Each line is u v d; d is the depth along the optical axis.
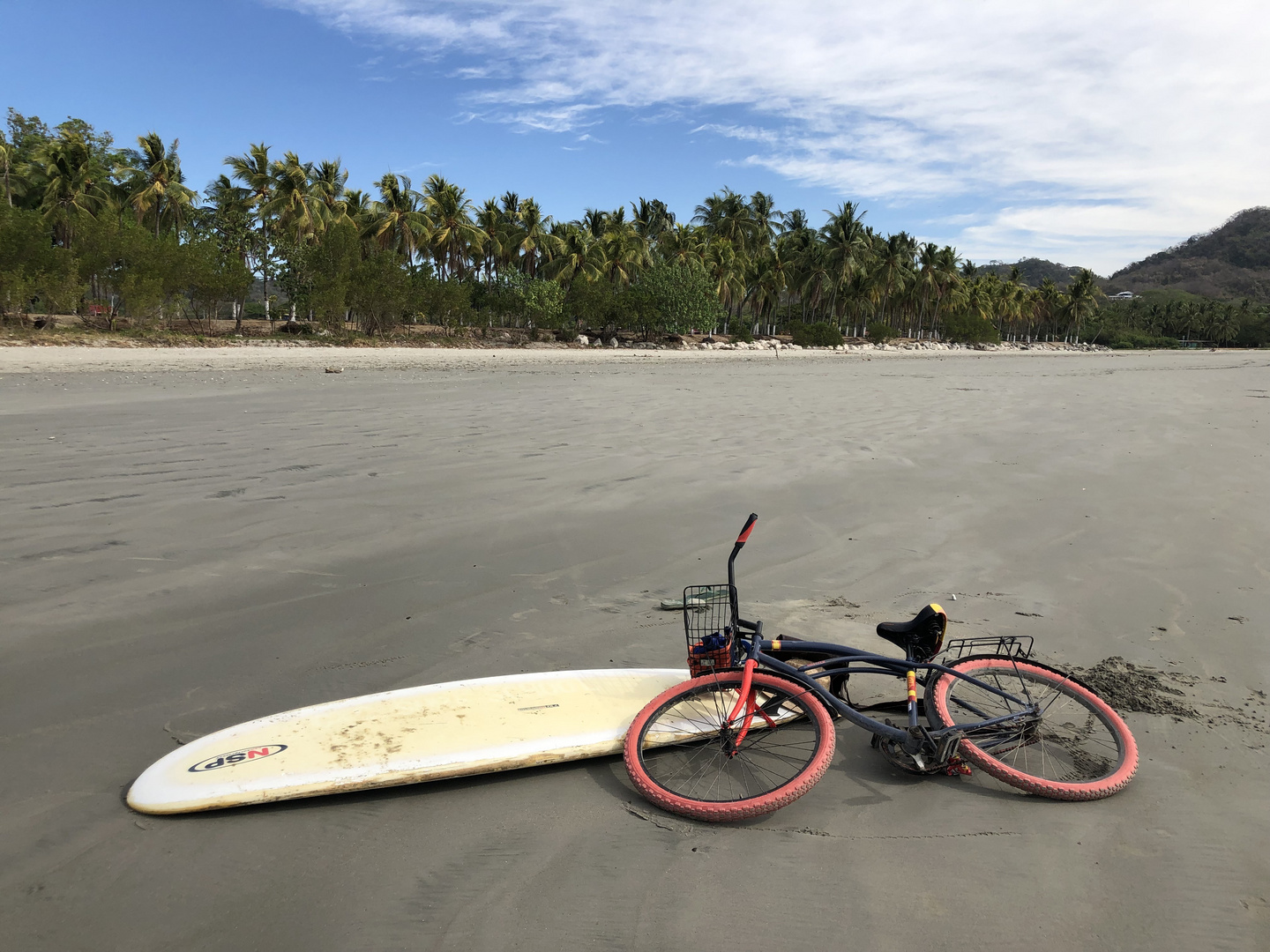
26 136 45.56
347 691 3.73
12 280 27.38
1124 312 153.38
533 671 4.00
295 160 43.50
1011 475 9.23
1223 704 3.78
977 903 2.43
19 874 2.43
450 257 52.81
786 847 2.69
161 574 5.19
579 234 55.34
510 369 26.88
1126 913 2.40
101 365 20.98
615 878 2.50
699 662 3.41
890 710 3.47
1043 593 5.33
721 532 6.68
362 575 5.36
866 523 7.08
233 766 2.94
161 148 42.47
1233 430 13.89
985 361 54.44
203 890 2.39
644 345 52.03
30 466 8.00
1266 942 2.29
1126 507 7.77
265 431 10.74
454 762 3.00
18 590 4.79
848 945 2.24
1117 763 3.15
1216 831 2.81
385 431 11.08
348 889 2.42
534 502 7.40
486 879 2.48
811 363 42.09
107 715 3.43
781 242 68.25
